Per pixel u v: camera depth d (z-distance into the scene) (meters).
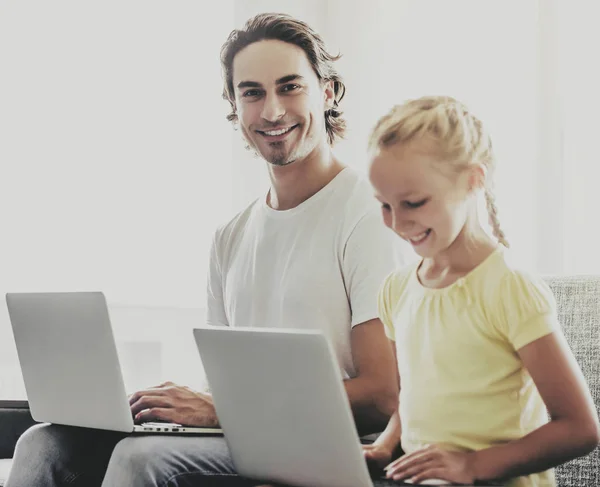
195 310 3.44
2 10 3.29
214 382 1.63
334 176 2.21
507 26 3.29
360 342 2.01
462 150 1.55
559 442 1.45
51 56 3.34
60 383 1.97
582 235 3.12
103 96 3.39
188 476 1.77
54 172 3.33
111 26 3.40
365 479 1.45
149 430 1.87
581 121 3.14
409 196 1.56
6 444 2.34
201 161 3.46
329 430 1.46
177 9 3.47
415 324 1.64
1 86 3.29
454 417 1.56
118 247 3.38
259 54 2.18
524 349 1.50
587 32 3.15
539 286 1.52
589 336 1.91
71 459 1.99
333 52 3.63
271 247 2.19
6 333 3.24
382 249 2.05
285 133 2.17
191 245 3.45
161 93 3.44
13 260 3.28
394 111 1.61
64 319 1.91
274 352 1.49
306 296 2.09
